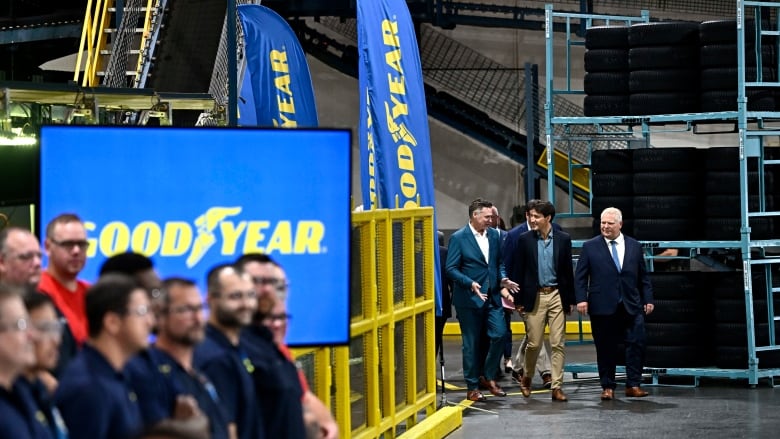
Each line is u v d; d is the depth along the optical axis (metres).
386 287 11.25
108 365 4.88
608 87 16.45
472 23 28.86
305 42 29.92
